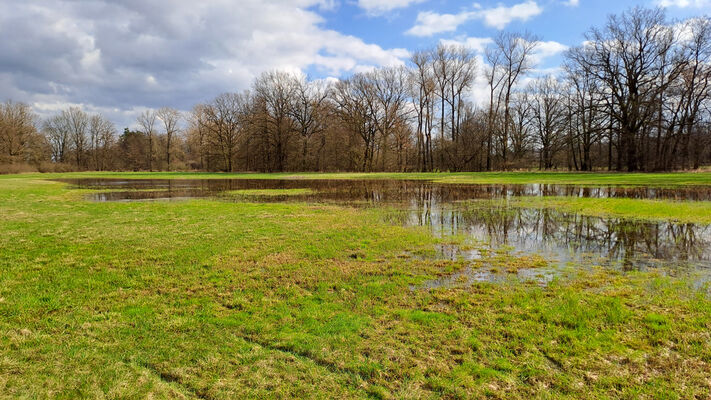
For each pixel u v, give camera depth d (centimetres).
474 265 653
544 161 5531
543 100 5372
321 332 403
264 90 5531
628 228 952
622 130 3300
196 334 400
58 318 435
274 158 5978
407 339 386
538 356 352
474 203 1526
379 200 1700
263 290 531
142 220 1154
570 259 688
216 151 6431
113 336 394
